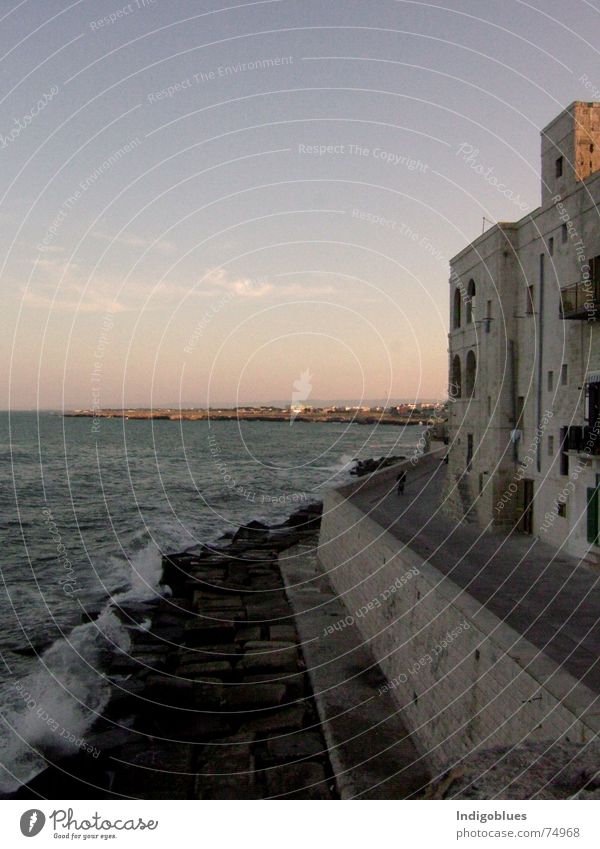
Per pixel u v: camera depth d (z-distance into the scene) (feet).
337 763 52.08
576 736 32.86
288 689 67.21
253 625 88.48
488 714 43.39
